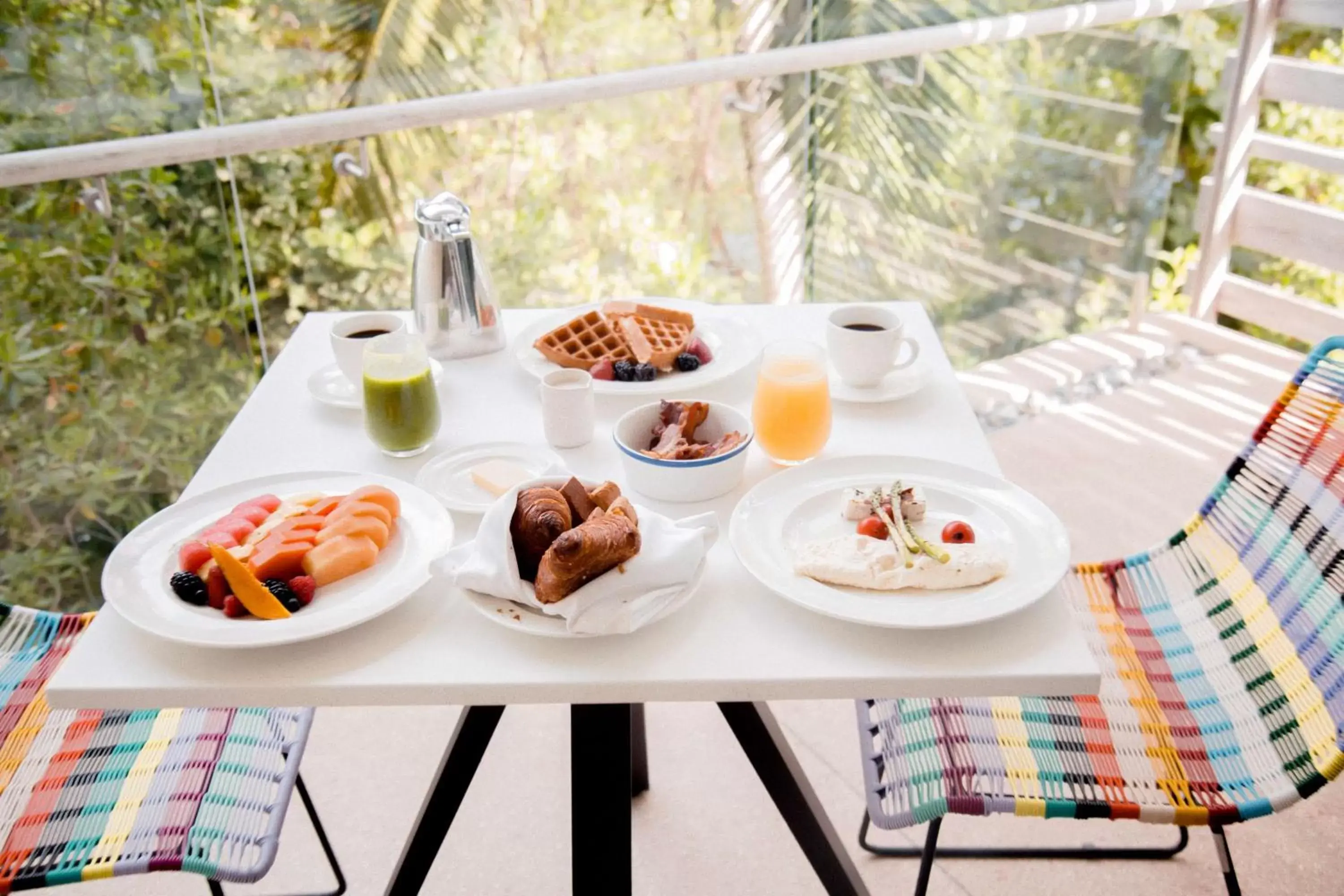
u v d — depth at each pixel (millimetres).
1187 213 2998
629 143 2178
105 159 1697
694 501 1054
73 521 1951
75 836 1046
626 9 2109
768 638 866
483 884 1491
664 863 1518
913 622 842
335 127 1844
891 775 1096
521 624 856
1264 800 1023
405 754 1721
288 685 820
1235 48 2764
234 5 1799
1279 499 1230
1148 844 1518
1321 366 1234
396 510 1007
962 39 2285
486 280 1384
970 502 1025
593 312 1373
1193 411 2672
